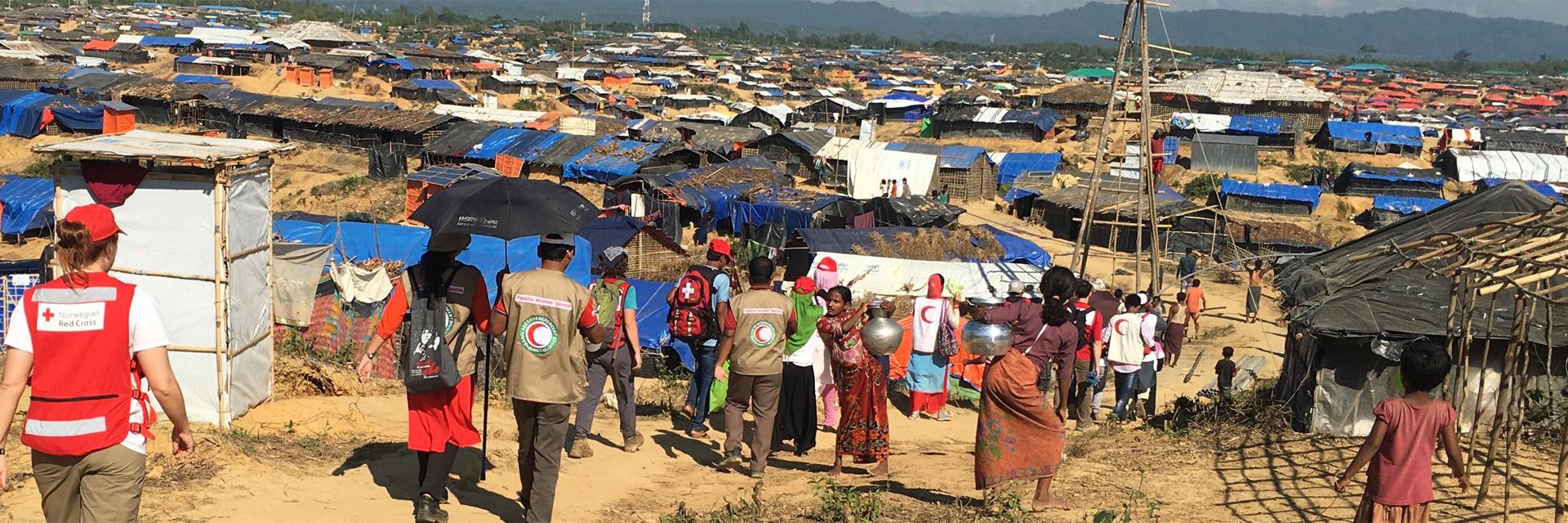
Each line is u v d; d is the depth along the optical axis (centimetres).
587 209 721
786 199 4912
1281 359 2297
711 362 1084
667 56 18075
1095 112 8956
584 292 686
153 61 11719
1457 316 1094
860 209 4781
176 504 651
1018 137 8138
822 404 1302
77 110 6631
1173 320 2253
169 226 852
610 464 927
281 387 1107
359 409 1017
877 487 883
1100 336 1211
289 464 791
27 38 13888
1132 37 2684
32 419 455
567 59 16612
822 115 10581
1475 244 880
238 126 7194
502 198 682
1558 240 800
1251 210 6141
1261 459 1018
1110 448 1083
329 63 10094
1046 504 794
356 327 1489
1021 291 1024
